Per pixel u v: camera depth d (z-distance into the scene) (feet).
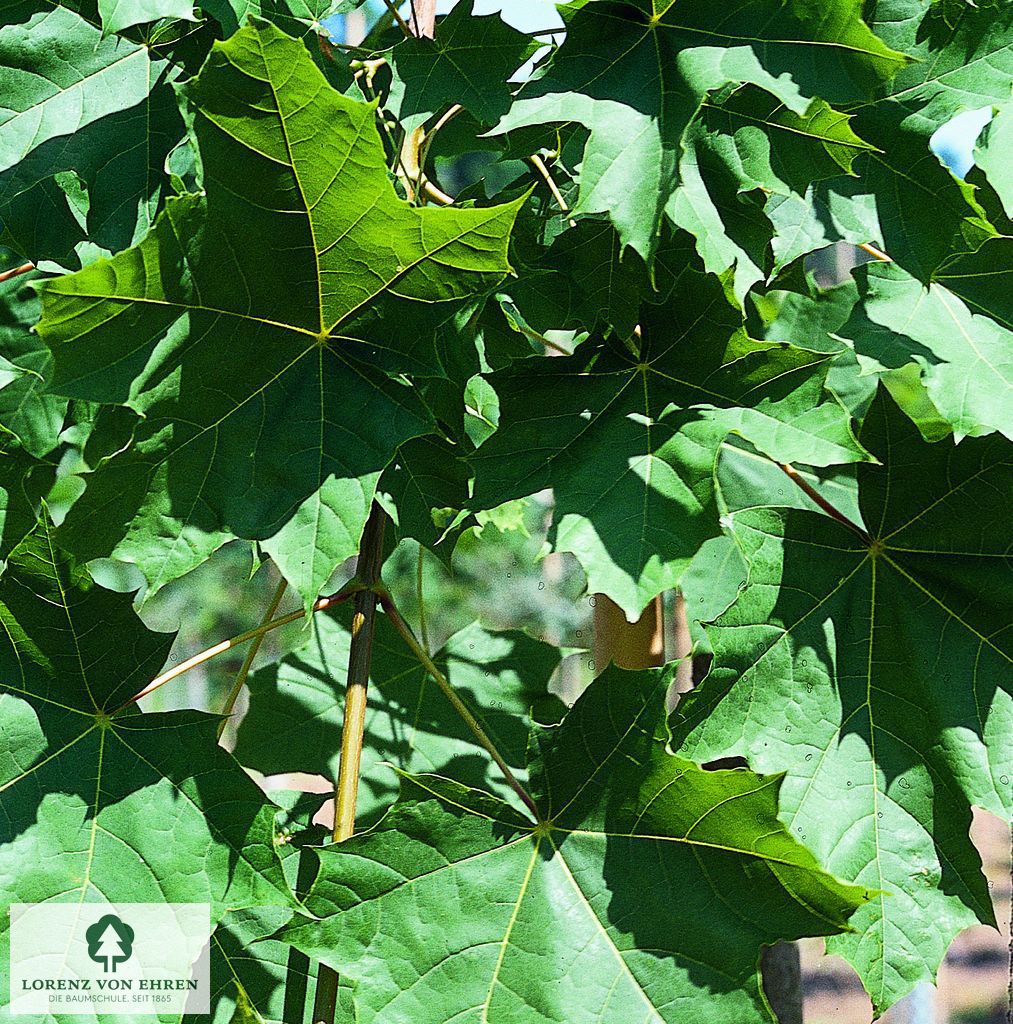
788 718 2.53
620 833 2.43
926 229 2.57
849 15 2.35
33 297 2.90
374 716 3.02
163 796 2.40
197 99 2.23
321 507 2.38
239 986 2.42
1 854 2.36
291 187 2.29
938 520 2.58
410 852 2.40
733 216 2.46
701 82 2.38
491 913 2.41
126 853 2.38
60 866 2.37
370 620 2.55
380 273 2.36
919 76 2.57
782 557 2.56
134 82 2.60
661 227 2.45
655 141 2.37
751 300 2.76
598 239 2.56
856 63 2.36
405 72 2.65
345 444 2.40
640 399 2.49
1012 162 2.60
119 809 2.39
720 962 2.38
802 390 2.45
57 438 2.90
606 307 2.54
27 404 2.89
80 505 2.34
